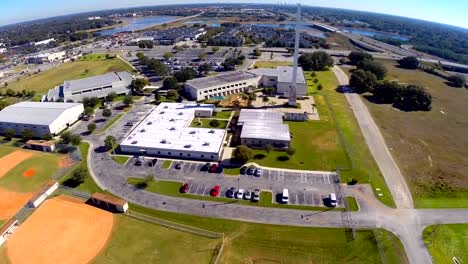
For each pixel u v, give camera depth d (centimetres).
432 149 10112
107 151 10175
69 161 9681
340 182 8338
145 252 6225
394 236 6531
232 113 12912
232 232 6706
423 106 13438
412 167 9094
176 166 9138
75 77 19488
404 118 12525
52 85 18062
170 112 12525
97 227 6931
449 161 9419
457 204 7506
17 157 10075
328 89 15888
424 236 6531
